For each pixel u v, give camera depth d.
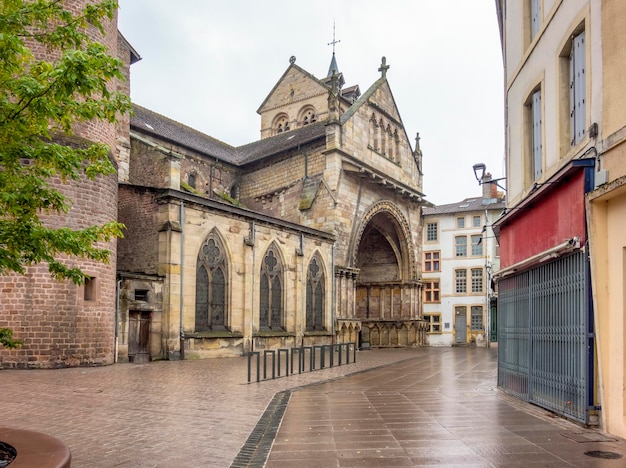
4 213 6.37
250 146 51.25
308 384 16.30
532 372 11.68
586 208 8.99
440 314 54.94
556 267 10.32
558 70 11.12
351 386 15.92
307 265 36.38
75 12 21.48
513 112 14.76
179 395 13.58
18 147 5.95
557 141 11.12
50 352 19.84
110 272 22.27
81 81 5.58
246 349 30.02
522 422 9.58
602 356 8.72
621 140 8.28
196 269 27.78
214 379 17.41
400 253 51.00
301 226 35.38
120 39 30.62
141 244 26.92
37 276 19.84
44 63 5.89
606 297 8.78
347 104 49.31
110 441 8.45
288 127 53.69
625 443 7.88
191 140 44.19
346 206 41.16
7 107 5.61
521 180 13.85
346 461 7.14
